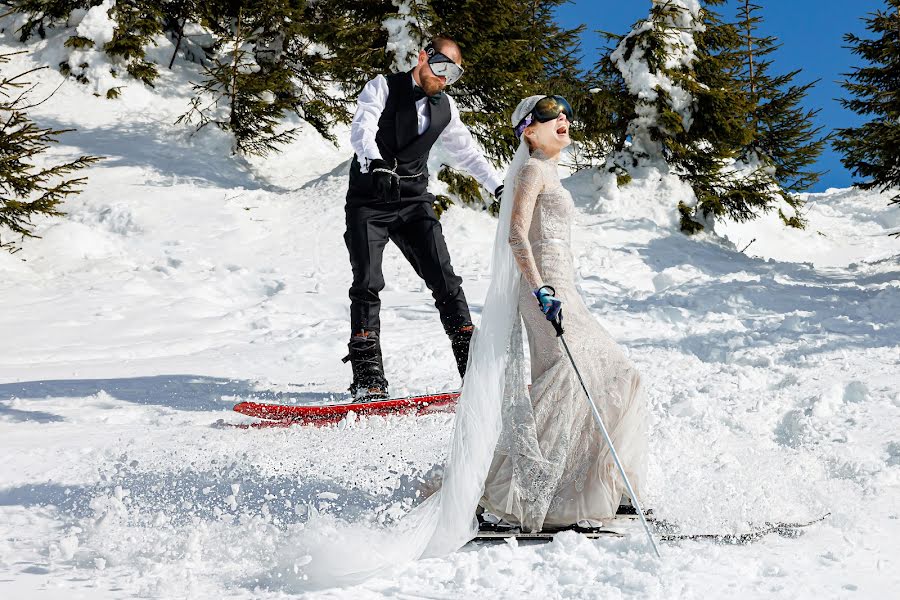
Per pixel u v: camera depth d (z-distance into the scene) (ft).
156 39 75.25
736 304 31.04
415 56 52.03
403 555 8.48
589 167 65.87
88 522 9.95
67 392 19.79
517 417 9.54
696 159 56.39
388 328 28.55
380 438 14.76
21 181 40.47
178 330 29.78
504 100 54.49
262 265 42.14
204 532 9.51
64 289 36.17
